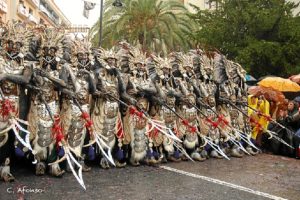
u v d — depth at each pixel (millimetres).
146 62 7793
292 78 14023
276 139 10016
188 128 8250
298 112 10070
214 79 8992
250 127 9750
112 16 22984
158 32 22188
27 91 6297
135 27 22609
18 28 6070
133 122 7426
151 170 7203
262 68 19359
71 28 7344
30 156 6797
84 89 6664
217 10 22531
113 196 5348
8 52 5914
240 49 20062
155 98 7668
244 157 9297
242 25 20656
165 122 7914
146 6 22328
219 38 20734
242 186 6191
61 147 6320
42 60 6312
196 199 5332
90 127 6430
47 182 5934
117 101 7125
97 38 22766
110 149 6914
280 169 7863
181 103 8258
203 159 8453
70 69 6480
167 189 5824
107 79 7062
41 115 6117
